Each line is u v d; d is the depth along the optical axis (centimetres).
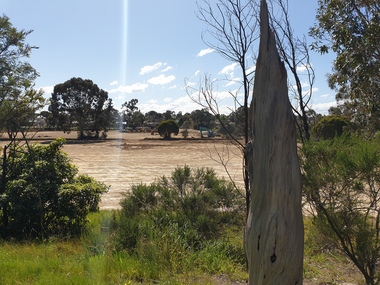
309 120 664
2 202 819
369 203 411
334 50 520
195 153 3419
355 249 427
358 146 407
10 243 755
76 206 855
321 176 402
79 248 696
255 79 262
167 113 10769
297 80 623
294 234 248
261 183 251
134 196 833
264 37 256
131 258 602
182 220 732
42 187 839
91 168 2459
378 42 475
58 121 5828
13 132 902
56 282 479
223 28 984
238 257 629
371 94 516
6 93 867
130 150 3925
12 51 872
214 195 809
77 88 5822
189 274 557
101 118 6000
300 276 253
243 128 561
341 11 511
